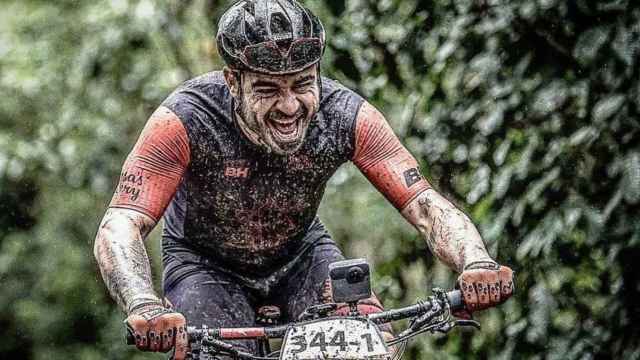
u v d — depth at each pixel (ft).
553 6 34.42
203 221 23.25
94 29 61.11
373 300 23.06
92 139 64.54
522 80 35.47
